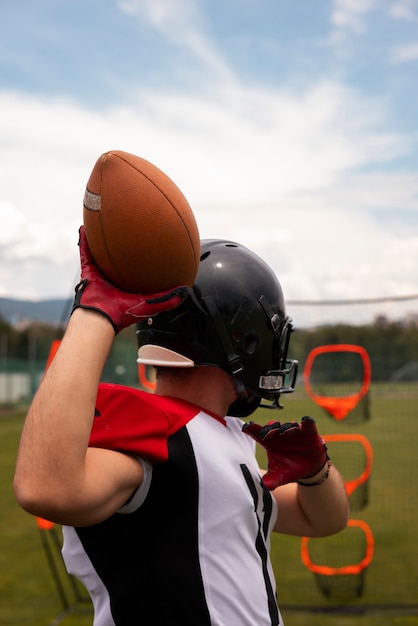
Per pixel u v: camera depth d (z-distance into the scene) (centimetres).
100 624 118
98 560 118
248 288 134
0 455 1177
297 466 131
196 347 130
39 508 97
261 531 129
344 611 387
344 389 452
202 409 130
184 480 116
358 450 973
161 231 112
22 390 2567
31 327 3841
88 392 101
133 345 900
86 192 115
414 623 368
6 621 381
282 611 390
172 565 113
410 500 728
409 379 1803
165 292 115
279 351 140
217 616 113
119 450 111
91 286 111
